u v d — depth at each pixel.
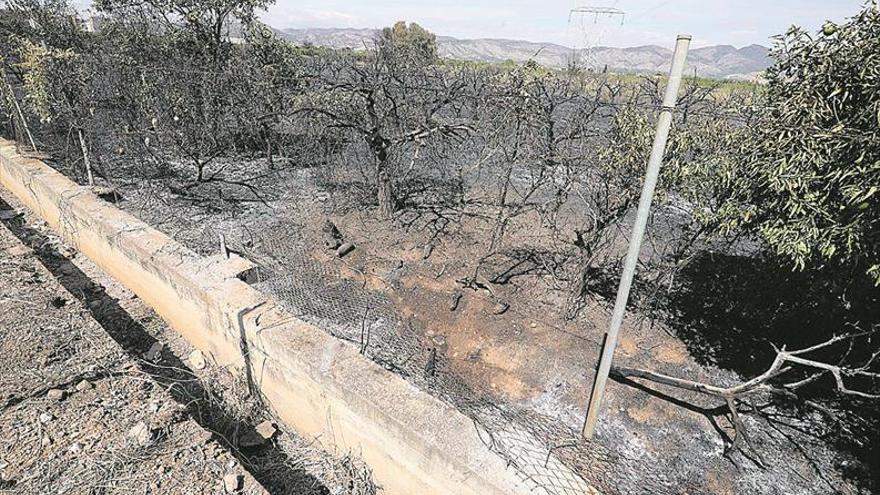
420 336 6.14
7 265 5.93
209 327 5.30
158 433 3.70
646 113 6.05
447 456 3.34
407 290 6.98
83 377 4.23
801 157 3.67
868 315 5.42
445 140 8.82
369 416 3.81
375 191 10.01
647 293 6.77
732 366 5.83
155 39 12.35
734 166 4.37
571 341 6.02
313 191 10.23
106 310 6.26
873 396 4.08
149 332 5.97
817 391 5.53
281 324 4.66
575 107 7.44
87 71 9.55
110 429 3.71
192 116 10.86
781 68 4.22
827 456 4.80
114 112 10.58
